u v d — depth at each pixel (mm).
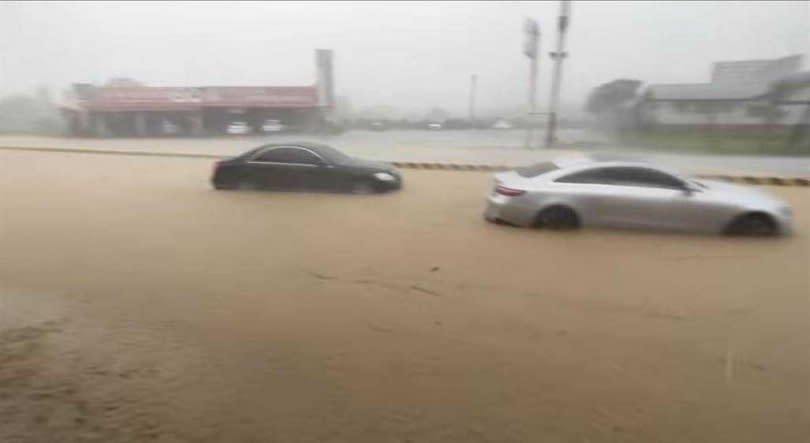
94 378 3975
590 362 4293
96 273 6473
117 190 12188
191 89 27141
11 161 17719
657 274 6379
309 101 27984
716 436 3363
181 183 13148
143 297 5676
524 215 8430
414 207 10250
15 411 3531
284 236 8180
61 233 8383
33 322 5000
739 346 4559
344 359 4332
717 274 6379
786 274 6332
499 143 23453
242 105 27562
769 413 3600
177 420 3475
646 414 3588
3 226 8812
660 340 4680
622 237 7926
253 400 3729
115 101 26812
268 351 4469
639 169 8328
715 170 15227
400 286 6023
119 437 3279
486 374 4113
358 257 7129
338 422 3484
